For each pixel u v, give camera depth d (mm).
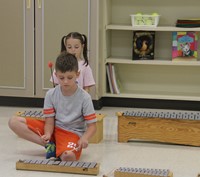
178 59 4578
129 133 3578
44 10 4492
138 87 4883
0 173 2902
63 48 3771
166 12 4734
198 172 2990
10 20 4551
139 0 4758
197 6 4684
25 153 3316
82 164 2924
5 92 4691
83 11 4441
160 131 3529
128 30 4805
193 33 4535
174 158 3256
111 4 4801
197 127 3477
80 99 3174
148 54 4645
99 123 3551
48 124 3225
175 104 4730
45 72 4590
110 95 4676
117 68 4879
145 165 3107
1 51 4613
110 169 3008
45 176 2857
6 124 4062
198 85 4801
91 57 4492
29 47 4570
